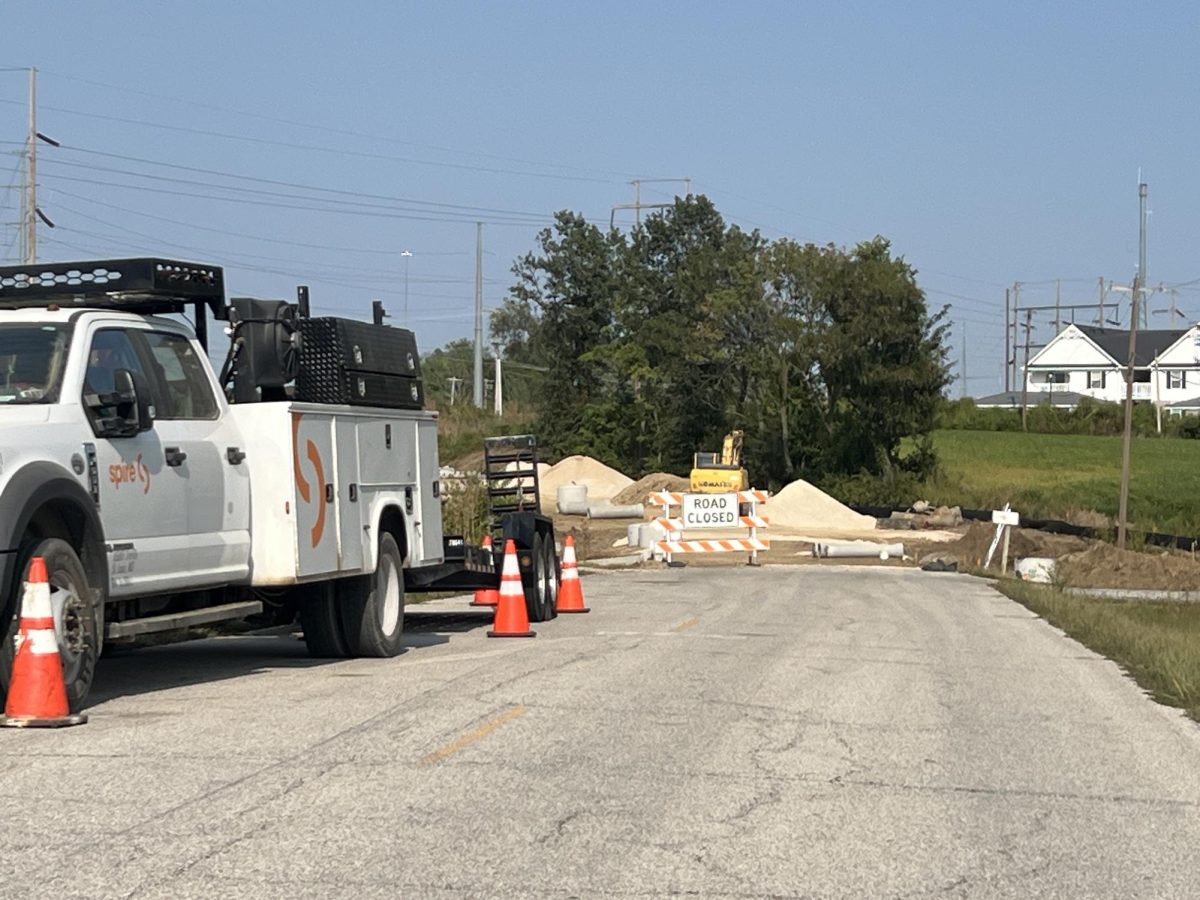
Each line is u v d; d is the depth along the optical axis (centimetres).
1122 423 11331
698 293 9062
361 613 1448
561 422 9512
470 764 892
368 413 1477
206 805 768
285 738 962
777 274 8038
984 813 813
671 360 8638
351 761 891
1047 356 14338
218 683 1248
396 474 1548
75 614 1034
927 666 1505
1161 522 6481
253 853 676
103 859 660
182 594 1255
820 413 8050
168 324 1233
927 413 7850
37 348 1095
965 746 1023
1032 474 8281
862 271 7794
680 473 8669
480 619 2062
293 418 1305
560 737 993
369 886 630
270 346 1336
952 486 7725
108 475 1085
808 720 1105
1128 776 935
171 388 1207
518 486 2180
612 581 3089
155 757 891
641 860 684
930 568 3981
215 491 1228
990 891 656
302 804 776
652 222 10175
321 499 1353
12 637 1007
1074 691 1352
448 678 1280
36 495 990
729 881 654
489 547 1928
